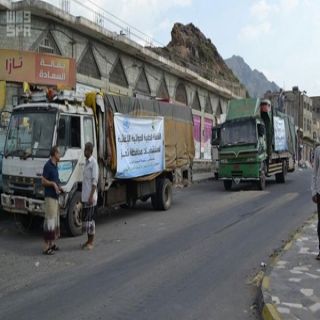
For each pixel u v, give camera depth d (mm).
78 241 10250
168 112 15695
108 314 5836
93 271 7824
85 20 20719
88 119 11320
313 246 8867
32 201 10195
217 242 10062
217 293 6660
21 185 10461
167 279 7348
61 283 7148
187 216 13656
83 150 10984
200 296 6531
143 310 5980
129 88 26359
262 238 10445
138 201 17016
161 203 14828
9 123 11023
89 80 22250
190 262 8398
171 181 15875
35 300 6363
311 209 14727
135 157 13242
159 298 6445
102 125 11852
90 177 9594
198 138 38156
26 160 10375
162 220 12984
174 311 5945
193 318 5703
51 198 9211
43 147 10312
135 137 13305
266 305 5637
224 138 21453
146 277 7453
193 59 46031
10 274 7668
